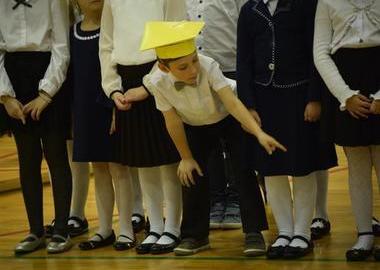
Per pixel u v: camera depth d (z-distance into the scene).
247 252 6.68
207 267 6.44
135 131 6.91
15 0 7.35
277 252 6.54
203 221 6.97
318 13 6.35
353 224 7.68
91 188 10.53
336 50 6.23
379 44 6.09
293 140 6.49
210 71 6.35
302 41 6.55
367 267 6.15
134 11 6.91
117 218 8.67
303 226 6.69
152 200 7.28
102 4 7.34
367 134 6.14
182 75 6.16
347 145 6.18
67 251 7.32
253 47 6.69
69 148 8.03
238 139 6.71
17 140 7.45
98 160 7.16
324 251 6.73
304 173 6.47
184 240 6.93
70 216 8.02
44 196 10.22
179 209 7.21
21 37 7.29
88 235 7.97
